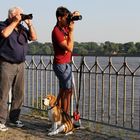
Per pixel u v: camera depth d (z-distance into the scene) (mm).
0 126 8141
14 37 7910
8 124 8695
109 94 7836
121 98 15094
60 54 7758
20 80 8305
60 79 7859
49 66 9047
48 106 7832
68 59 7863
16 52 7930
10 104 8984
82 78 8352
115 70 7609
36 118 9359
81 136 7691
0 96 8086
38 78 9438
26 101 9875
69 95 7965
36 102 9570
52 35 7754
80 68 8172
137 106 13953
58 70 7801
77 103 8195
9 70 7996
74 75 8289
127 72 7414
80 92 8375
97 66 7902
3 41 7906
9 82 8078
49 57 9000
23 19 7859
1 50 7941
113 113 11734
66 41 7656
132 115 7520
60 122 7805
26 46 8141
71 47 7641
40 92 9367
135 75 7281
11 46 7891
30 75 9680
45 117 9445
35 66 9484
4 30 7688
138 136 7676
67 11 7695
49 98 7754
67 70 7816
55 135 7750
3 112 8148
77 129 8211
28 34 8180
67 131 7809
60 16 7664
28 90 9766
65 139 7480
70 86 7926
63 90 7910
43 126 8570
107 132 8000
